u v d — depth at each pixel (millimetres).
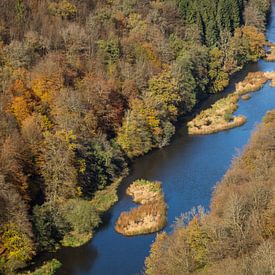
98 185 91688
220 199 72125
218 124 116188
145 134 105688
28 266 70125
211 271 57906
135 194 88625
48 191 85312
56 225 76188
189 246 62031
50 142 87938
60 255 72500
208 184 90000
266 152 81562
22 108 96250
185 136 112375
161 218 79188
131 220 79438
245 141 106750
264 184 69938
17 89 99000
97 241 75312
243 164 81688
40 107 99812
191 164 98625
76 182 86875
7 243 69250
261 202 66312
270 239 60844
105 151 96000
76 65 116062
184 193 87500
